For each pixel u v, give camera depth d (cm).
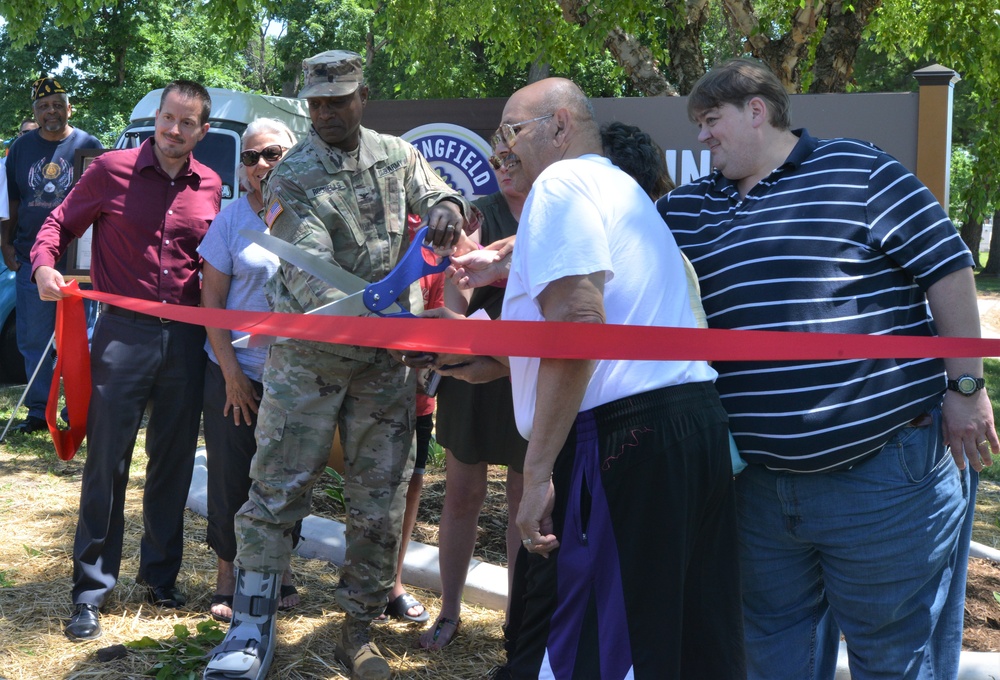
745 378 240
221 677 288
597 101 507
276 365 299
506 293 220
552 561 207
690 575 213
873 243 233
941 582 245
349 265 300
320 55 292
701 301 246
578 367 195
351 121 292
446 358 256
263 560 301
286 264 289
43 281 334
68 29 2334
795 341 206
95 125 2350
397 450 310
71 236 355
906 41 1013
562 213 201
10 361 833
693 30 779
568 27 911
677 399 208
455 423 328
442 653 336
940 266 229
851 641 252
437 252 253
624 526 201
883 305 234
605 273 202
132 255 350
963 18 831
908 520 237
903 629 245
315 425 298
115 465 349
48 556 416
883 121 481
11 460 577
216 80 2439
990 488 573
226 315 265
